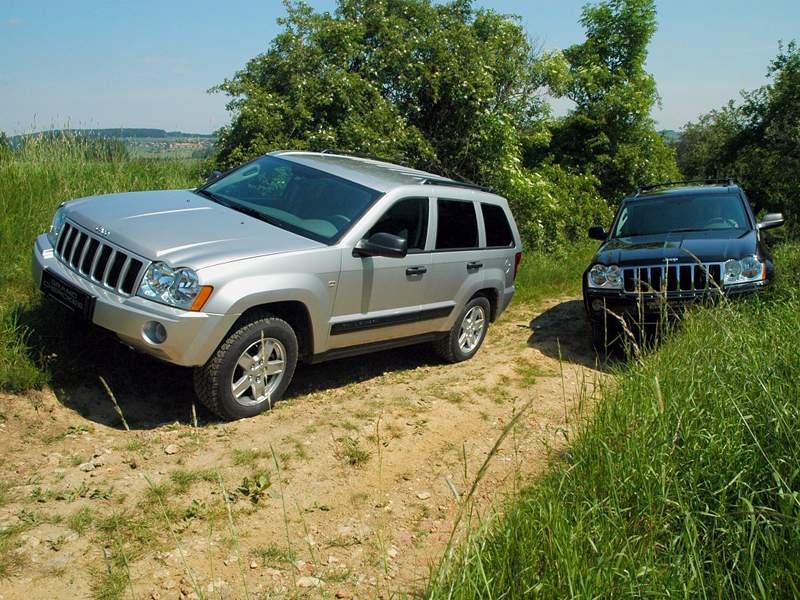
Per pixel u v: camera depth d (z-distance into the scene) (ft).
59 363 17.13
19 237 23.98
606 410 14.48
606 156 62.49
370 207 19.52
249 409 16.96
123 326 15.37
